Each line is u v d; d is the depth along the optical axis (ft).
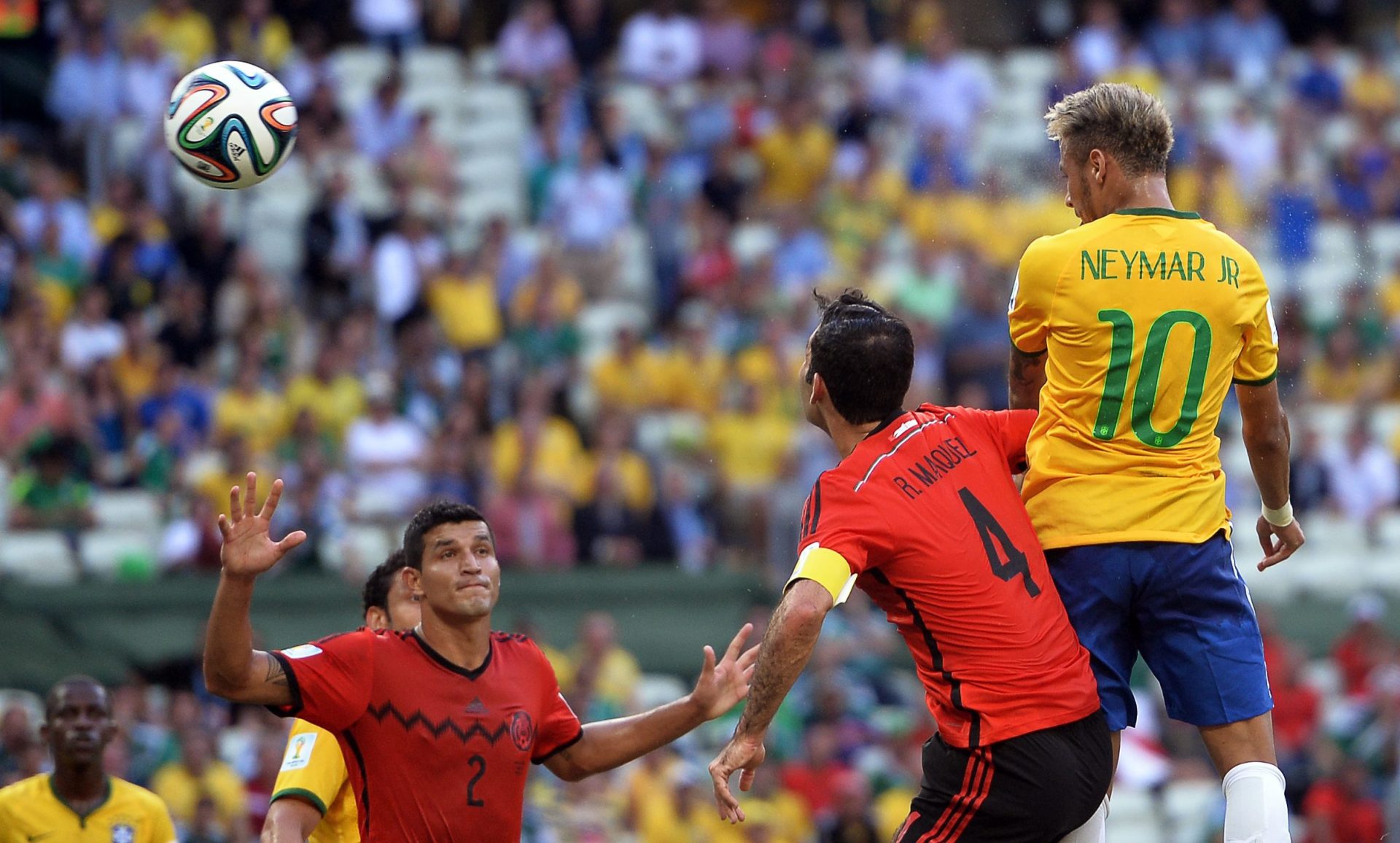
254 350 176.24
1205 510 55.93
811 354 58.39
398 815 56.80
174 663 143.54
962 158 237.66
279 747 125.90
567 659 152.15
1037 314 57.16
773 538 172.45
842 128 240.32
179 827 118.52
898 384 57.36
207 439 171.22
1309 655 171.94
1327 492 192.13
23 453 164.25
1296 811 147.64
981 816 54.90
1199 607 55.77
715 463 185.78
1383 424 209.97
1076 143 58.03
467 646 58.49
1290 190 244.01
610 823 132.67
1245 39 265.54
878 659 157.99
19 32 227.61
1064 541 56.34
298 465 166.40
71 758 80.79
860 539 54.54
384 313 195.00
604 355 196.65
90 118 216.95
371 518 164.04
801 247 217.15
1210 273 55.57
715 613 162.81
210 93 68.18
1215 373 55.72
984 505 56.18
